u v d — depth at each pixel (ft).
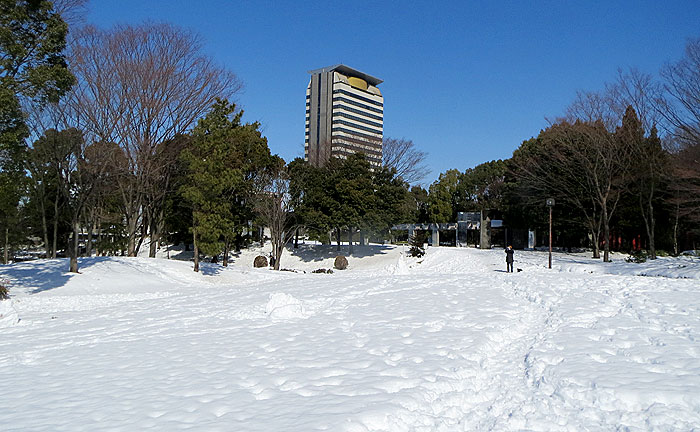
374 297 55.16
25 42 63.36
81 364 28.66
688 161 99.30
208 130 102.53
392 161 178.60
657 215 137.39
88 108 92.99
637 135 116.57
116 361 29.07
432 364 25.96
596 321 37.32
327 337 34.12
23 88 61.57
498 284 66.23
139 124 104.01
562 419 18.53
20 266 87.97
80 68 90.38
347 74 362.33
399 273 103.14
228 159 111.65
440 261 137.80
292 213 152.87
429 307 45.93
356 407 19.29
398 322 38.78
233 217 133.59
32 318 48.83
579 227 146.41
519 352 29.78
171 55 104.94
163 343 34.22
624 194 128.77
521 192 150.82
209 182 96.84
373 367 25.63
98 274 85.35
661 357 25.64
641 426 17.37
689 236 142.00
